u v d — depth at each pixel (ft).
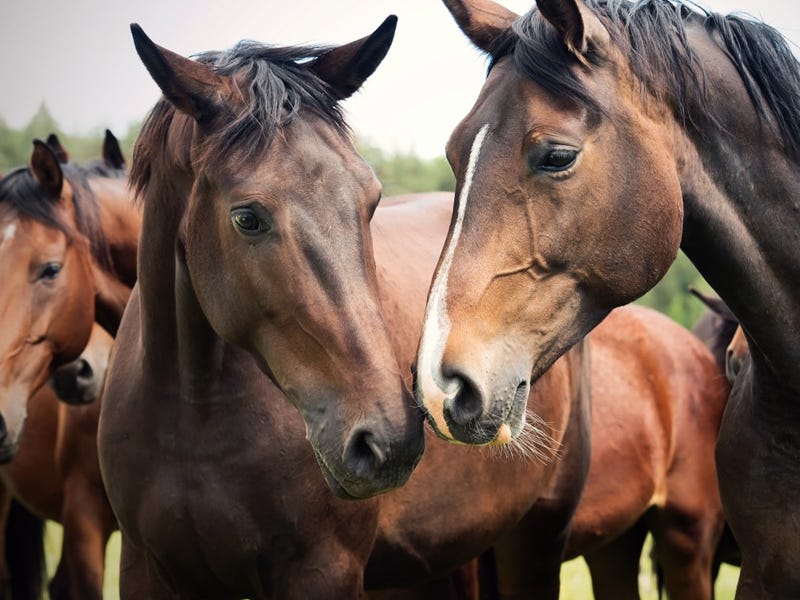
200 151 11.18
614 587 23.34
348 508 12.39
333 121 11.19
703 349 23.63
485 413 10.05
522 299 10.46
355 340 10.49
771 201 11.43
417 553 14.11
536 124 10.36
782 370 11.64
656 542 22.80
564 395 16.79
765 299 11.55
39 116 93.20
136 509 12.56
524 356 10.51
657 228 10.65
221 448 12.14
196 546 12.32
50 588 20.58
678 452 22.25
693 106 11.12
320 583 12.25
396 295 14.02
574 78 10.49
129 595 13.12
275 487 12.11
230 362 12.21
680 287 53.98
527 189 10.40
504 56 11.09
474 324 10.21
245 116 10.91
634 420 21.93
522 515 16.07
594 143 10.44
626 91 10.71
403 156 66.18
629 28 11.03
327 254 10.59
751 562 12.25
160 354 12.38
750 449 12.05
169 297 12.21
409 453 10.32
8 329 16.55
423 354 10.12
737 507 12.28
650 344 22.95
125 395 12.84
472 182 10.51
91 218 18.12
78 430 19.88
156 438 12.40
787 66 11.59
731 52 11.59
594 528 21.29
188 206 11.59
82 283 17.53
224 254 11.04
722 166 11.30
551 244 10.44
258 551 12.21
